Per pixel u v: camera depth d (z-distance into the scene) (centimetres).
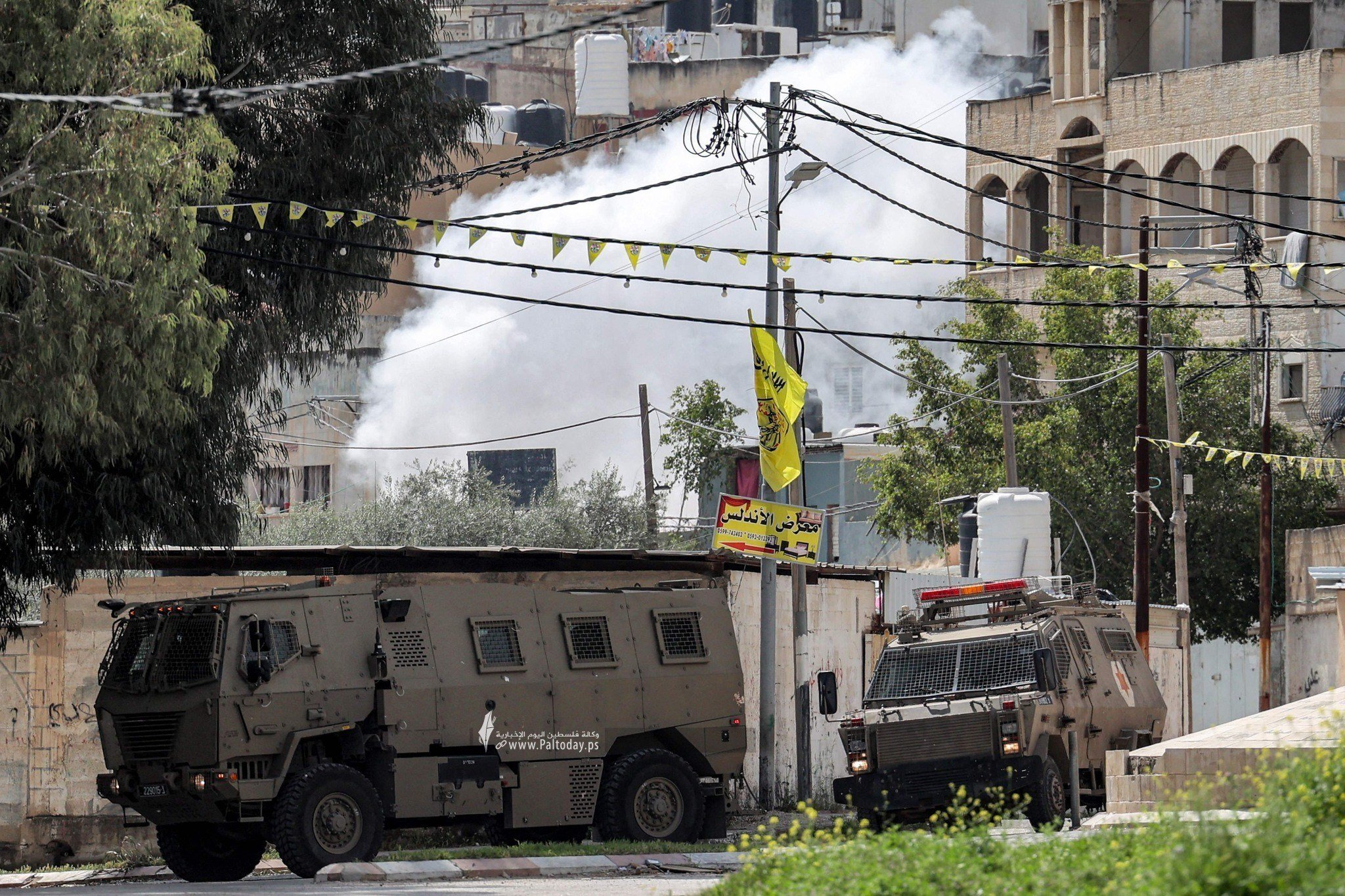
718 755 8588
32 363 6266
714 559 10631
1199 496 17312
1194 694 18038
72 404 6275
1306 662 15950
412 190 9388
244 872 7894
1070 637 8681
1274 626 17588
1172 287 18550
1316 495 17975
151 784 7438
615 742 8425
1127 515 16988
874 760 8262
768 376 10256
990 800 7962
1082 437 17425
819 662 11600
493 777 7906
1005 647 8406
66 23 6159
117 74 6203
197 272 6606
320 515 16225
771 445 10256
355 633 7694
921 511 17338
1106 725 8719
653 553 10344
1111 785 6794
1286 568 16812
